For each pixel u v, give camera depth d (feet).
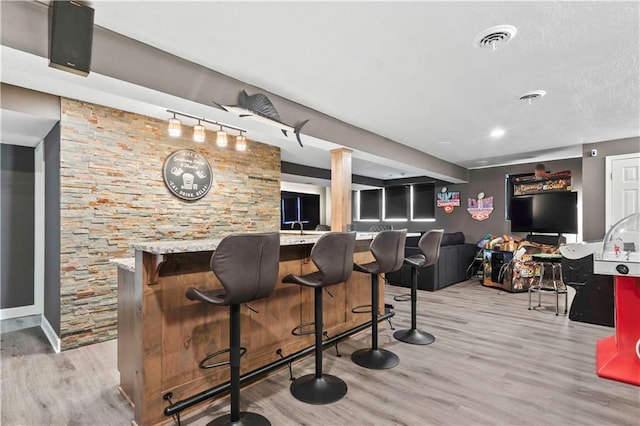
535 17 6.26
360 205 32.65
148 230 11.78
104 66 6.73
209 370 7.01
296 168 21.49
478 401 6.99
